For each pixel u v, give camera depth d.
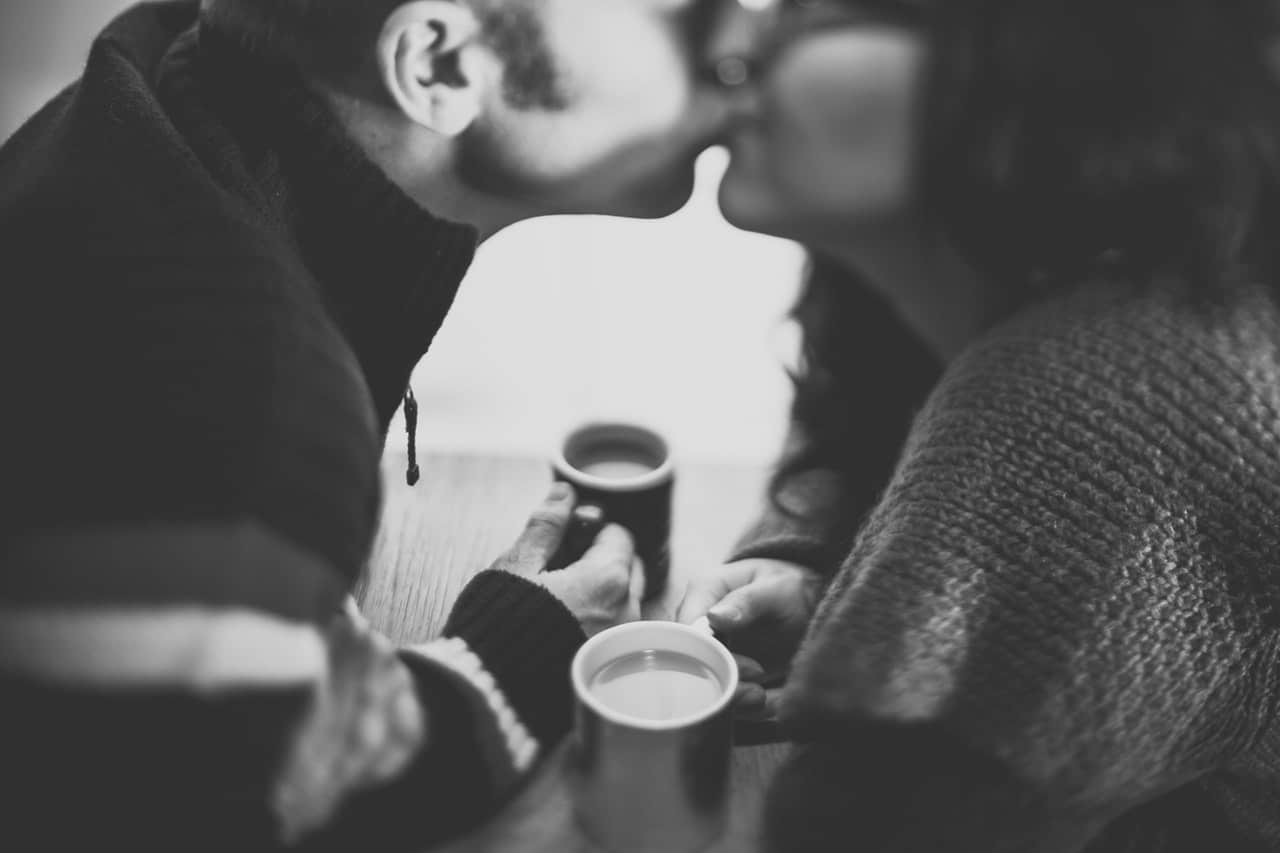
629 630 1.00
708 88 1.12
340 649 0.94
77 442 0.86
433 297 1.06
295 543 0.87
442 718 0.96
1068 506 0.92
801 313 1.36
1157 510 0.92
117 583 0.84
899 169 1.12
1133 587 0.90
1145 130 1.02
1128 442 0.93
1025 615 0.90
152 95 1.05
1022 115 1.04
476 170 1.10
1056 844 0.93
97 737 0.84
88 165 0.99
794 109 1.12
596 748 0.95
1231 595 0.92
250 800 0.87
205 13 1.06
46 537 0.84
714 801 0.97
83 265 0.93
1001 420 0.95
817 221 1.16
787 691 0.93
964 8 1.05
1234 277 1.00
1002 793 0.90
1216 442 0.93
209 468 0.86
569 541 1.17
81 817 0.85
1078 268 1.06
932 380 1.33
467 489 1.33
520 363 2.13
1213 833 1.03
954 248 1.14
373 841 0.94
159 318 0.90
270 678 0.86
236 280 0.93
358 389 0.95
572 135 1.10
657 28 1.09
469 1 1.05
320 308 0.97
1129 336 0.96
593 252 2.45
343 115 1.05
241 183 1.02
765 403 2.07
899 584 0.92
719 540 1.29
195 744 0.85
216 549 0.85
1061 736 0.89
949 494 0.94
